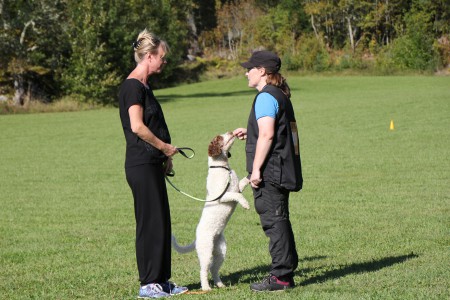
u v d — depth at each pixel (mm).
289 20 91812
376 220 10367
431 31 79375
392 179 14844
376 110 33438
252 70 6258
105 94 47438
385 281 6254
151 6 70062
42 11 45438
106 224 11188
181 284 6859
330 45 91250
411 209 11203
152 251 6168
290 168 6027
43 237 10141
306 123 29234
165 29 74062
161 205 6184
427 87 51281
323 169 16891
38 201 13867
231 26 99000
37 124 34375
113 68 49344
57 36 47938
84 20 47625
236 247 8836
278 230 6051
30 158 21797
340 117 31078
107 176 17578
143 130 5973
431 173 15469
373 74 78125
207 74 84812
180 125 30984
